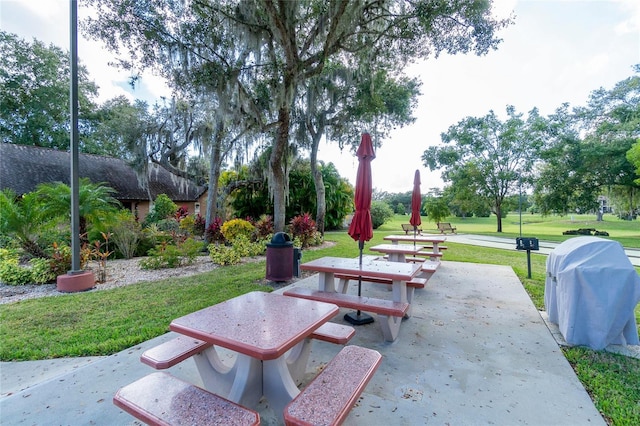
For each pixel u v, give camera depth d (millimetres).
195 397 1493
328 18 5961
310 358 2600
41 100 16828
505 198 20641
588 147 16703
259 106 7539
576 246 3092
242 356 1858
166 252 6762
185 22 5746
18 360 2658
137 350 2764
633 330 2768
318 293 3316
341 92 10227
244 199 14688
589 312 2787
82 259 5715
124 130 11289
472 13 5879
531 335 3062
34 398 2004
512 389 2123
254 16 5887
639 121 15031
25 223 5781
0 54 15859
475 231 21391
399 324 3100
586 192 17609
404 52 7234
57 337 3078
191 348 1936
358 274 3207
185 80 6344
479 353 2680
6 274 5301
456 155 20750
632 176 15797
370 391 2094
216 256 7188
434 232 19781
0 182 11320
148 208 15984
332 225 17438
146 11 5465
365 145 3557
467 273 6078
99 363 2512
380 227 22641
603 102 17094
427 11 5719
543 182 18594
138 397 1490
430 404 1945
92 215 6477
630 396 2039
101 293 4727
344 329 2299
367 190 3529
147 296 4531
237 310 2062
